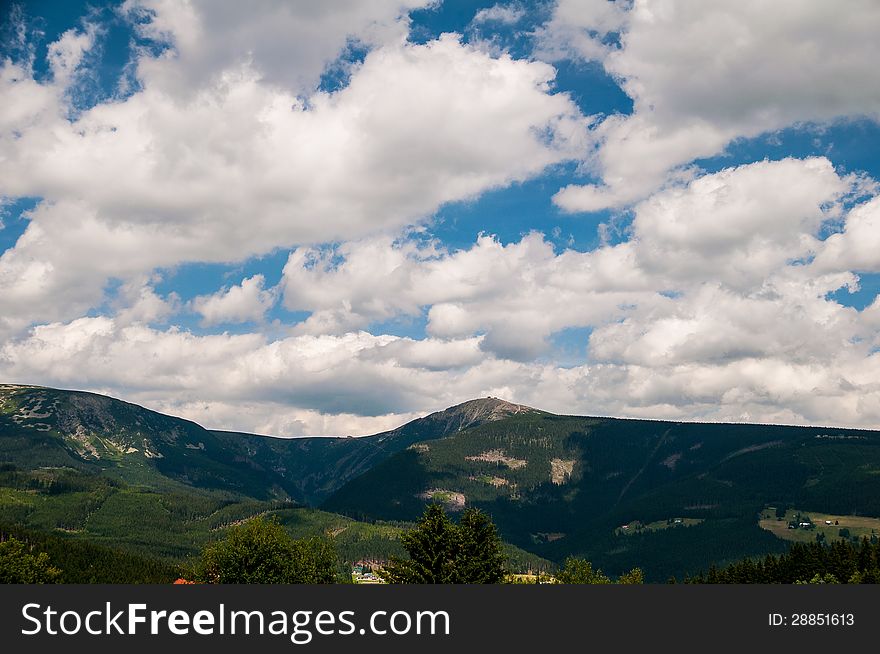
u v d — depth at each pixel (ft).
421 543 332.39
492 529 340.80
